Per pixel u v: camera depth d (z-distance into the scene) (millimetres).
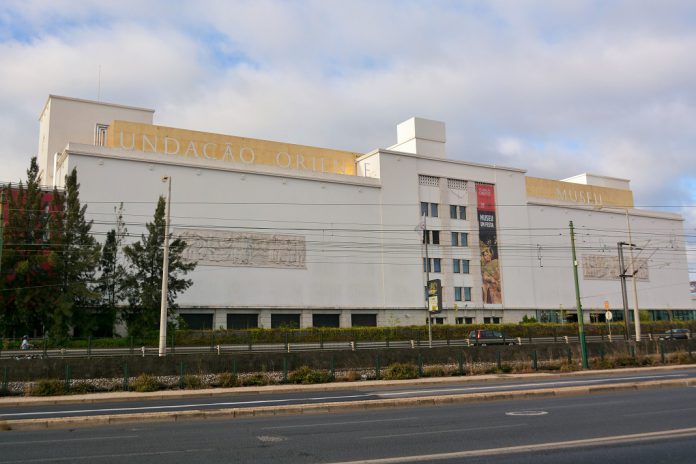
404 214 67500
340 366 30047
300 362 29422
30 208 45000
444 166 71812
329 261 62125
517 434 12586
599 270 83375
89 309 47312
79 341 44500
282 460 10375
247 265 57625
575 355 35969
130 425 15305
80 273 45719
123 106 63969
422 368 30625
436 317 67250
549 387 23578
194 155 59938
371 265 64438
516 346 34062
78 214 46250
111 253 48781
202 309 54719
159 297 46438
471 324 63406
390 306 64562
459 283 69938
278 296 58594
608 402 18141
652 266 89875
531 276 76062
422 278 67250
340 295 61969
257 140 64062
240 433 13523
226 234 57219
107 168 53125
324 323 60969
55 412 18812
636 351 37906
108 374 26328
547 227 79500
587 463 9719
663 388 22578
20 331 44625
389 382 27438
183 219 55562
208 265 55781
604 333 68625
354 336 55812
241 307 56500
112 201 52875
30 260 43531
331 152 69062
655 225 92250
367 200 65562
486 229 73375
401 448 11266
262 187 59938
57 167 56594
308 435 13055
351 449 11273
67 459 10836
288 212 60781
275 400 21562
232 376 26812
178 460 10555
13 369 25156
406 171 68625
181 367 26203
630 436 12062
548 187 84562
